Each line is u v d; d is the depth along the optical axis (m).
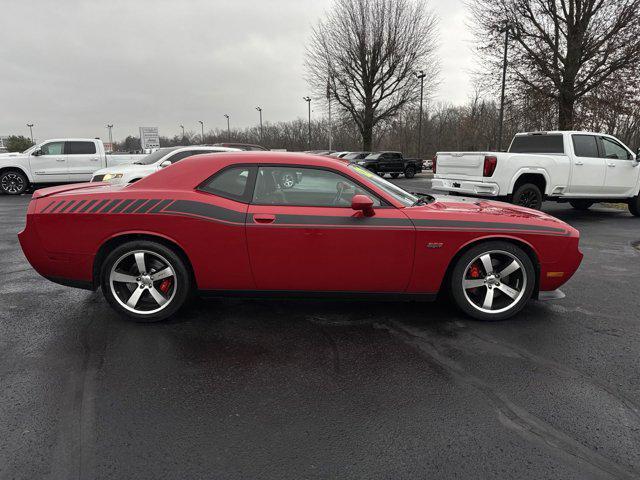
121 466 2.01
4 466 1.99
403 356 3.10
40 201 3.56
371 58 30.02
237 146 18.12
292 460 2.06
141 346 3.24
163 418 2.38
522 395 2.62
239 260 3.46
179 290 3.57
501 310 3.69
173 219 3.43
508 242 3.60
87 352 3.14
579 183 9.20
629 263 5.83
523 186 8.67
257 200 3.49
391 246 3.44
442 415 2.42
